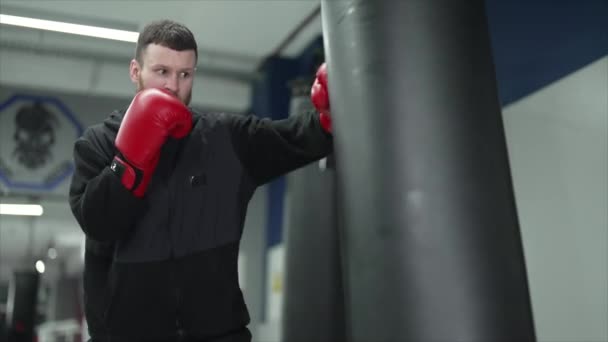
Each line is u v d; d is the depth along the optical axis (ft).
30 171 16.83
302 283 9.70
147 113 3.24
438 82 2.70
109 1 12.87
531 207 9.01
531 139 9.09
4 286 32.22
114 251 3.56
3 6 12.51
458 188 2.57
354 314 2.70
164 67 3.47
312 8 13.78
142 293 3.42
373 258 2.61
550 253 8.59
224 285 3.52
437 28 2.77
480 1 2.99
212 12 13.87
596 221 7.86
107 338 3.49
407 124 2.65
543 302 8.68
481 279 2.48
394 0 2.81
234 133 3.75
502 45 9.85
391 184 2.62
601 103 7.91
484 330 2.41
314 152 3.73
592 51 8.13
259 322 17.06
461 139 2.64
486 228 2.56
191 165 3.58
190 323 3.43
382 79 2.75
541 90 8.95
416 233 2.52
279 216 16.80
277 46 16.19
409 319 2.45
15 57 16.01
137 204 3.30
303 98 10.62
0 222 21.38
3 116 16.80
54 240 24.21
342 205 2.90
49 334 26.09
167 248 3.44
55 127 17.11
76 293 26.45
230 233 3.59
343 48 2.96
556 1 8.81
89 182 3.32
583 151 8.13
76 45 15.89
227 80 17.65
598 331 7.76
